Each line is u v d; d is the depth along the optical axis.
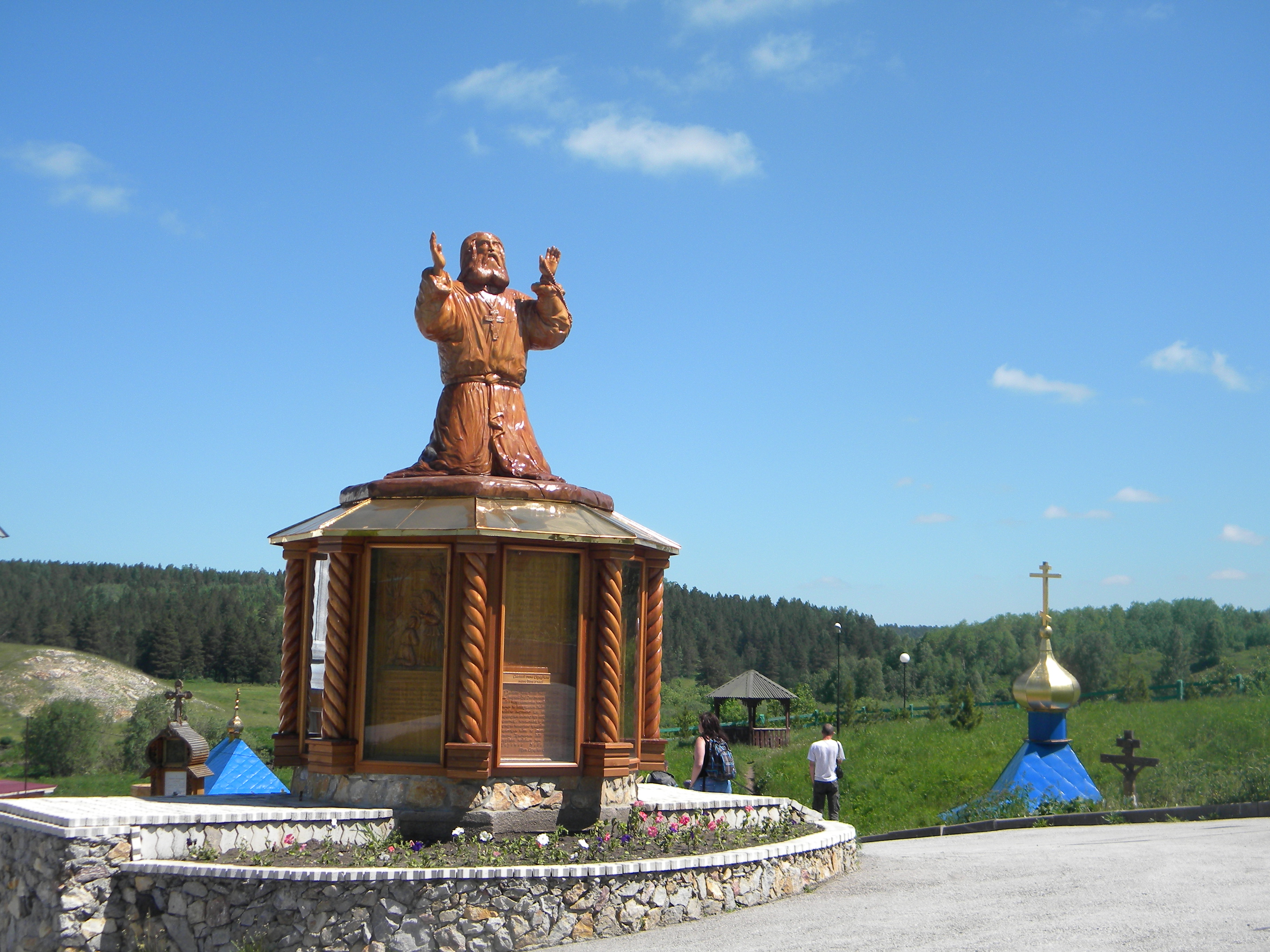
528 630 11.66
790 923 9.73
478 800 11.07
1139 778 21.77
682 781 37.75
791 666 139.38
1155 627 133.25
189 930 9.58
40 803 11.44
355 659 11.74
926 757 31.67
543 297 13.23
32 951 10.02
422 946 9.23
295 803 11.87
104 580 129.00
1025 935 8.59
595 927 9.61
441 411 12.92
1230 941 7.98
